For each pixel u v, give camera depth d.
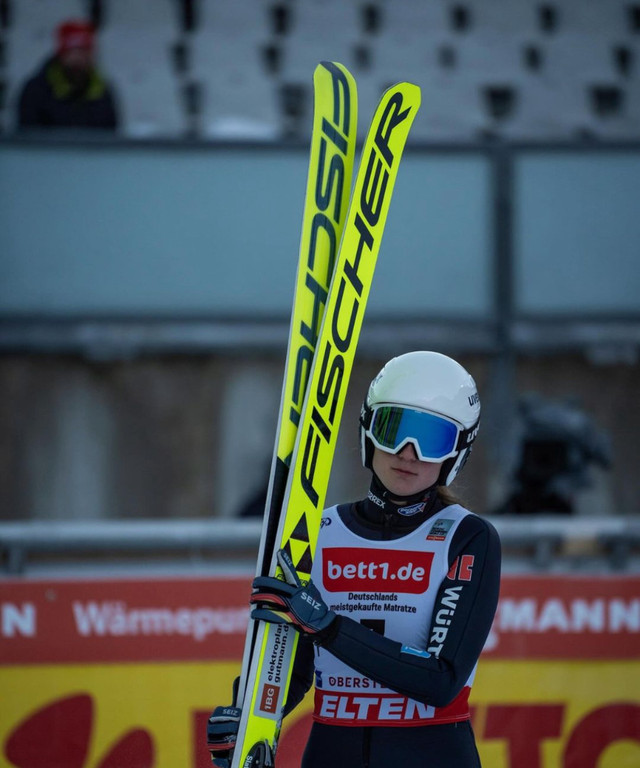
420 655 7.29
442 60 29.55
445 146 19.33
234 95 27.95
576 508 19.69
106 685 12.13
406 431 7.72
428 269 19.39
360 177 8.48
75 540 12.54
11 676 12.07
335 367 8.27
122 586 12.20
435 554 7.76
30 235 19.12
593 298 19.70
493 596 7.66
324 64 8.80
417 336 19.36
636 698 12.46
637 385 19.89
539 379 19.73
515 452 15.34
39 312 19.17
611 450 19.78
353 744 7.73
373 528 7.96
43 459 19.28
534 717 12.35
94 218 19.19
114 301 19.25
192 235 19.28
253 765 7.68
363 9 30.53
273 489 8.07
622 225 19.69
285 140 19.30
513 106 28.73
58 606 12.15
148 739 12.12
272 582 7.55
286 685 7.82
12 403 19.23
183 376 19.47
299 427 8.01
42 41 28.02
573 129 28.31
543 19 30.81
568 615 12.46
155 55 28.66
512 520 13.06
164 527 12.66
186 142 19.17
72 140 19.08
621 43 30.50
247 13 30.00
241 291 19.39
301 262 8.45
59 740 12.07
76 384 19.34
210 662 12.21
